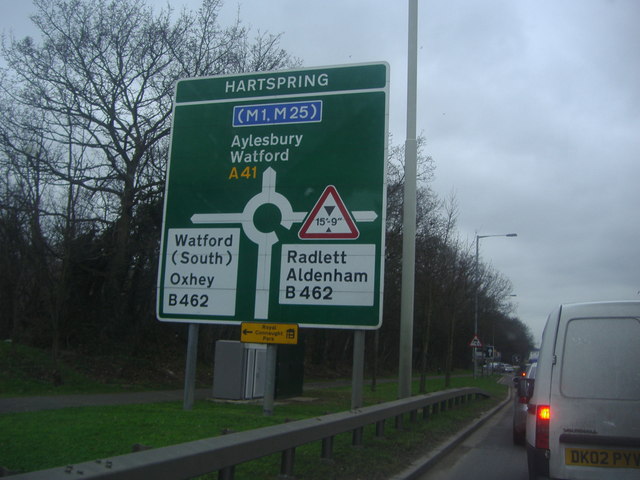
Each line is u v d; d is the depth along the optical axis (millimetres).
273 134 11109
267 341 10500
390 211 31297
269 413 11133
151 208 24312
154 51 23891
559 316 5953
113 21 23328
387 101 10852
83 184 21969
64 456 6867
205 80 11586
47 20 22516
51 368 19297
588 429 5574
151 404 13406
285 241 10703
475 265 32219
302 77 11188
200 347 27875
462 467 9469
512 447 11672
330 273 10430
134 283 25016
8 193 19703
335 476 7148
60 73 22406
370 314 10188
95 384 19375
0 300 23422
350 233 10477
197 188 11242
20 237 20109
